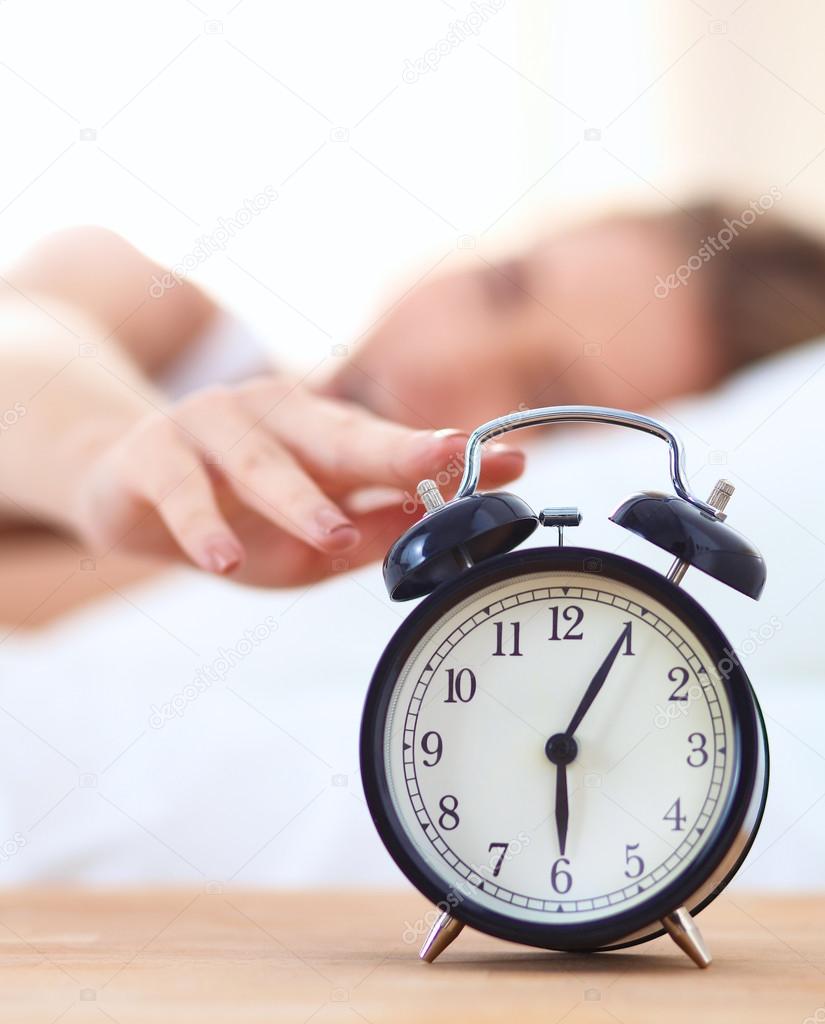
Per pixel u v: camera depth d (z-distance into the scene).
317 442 1.97
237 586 1.99
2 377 2.01
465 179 2.03
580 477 1.96
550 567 0.90
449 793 0.88
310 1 2.01
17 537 2.03
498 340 2.02
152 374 2.02
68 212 2.03
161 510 2.00
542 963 0.88
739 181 2.01
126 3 2.02
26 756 2.00
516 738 0.88
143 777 2.00
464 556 0.95
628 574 0.89
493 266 2.02
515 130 2.03
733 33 2.01
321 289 2.01
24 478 2.02
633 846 0.86
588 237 2.02
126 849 1.97
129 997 0.75
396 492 1.90
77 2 2.01
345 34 2.01
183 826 1.97
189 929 1.10
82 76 2.03
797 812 1.81
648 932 0.88
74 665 2.01
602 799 0.87
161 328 2.02
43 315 2.03
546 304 2.02
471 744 0.88
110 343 2.03
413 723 0.89
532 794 0.87
